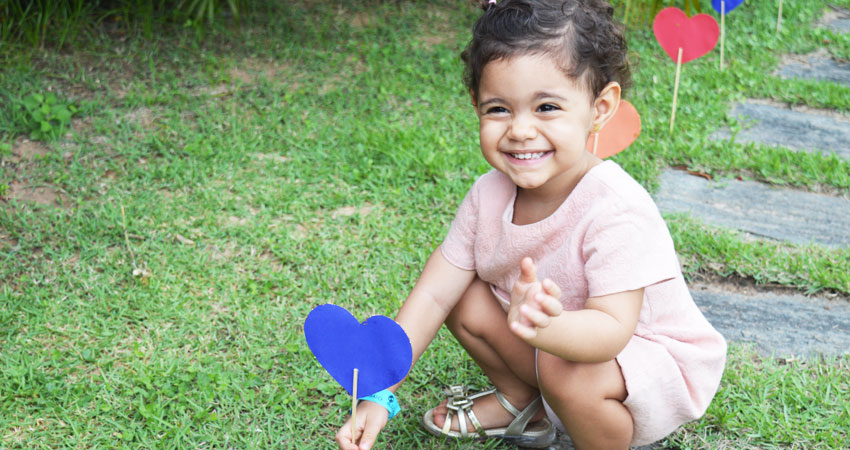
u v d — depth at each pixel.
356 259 2.91
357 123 3.84
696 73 4.44
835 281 2.79
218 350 2.48
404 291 2.75
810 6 5.57
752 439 2.14
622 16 4.97
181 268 2.85
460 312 2.05
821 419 2.19
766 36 5.01
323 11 5.07
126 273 2.81
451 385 2.33
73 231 3.02
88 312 2.62
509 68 1.67
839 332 2.60
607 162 1.83
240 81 4.19
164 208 3.18
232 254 2.94
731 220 3.24
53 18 4.57
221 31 4.70
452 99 4.13
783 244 3.06
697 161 3.62
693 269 2.89
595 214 1.75
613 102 1.83
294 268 2.88
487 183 1.98
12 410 2.23
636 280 1.72
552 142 1.72
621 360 1.80
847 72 4.66
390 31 4.84
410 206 3.24
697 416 1.93
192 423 2.19
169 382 2.32
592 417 1.81
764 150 3.68
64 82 4.10
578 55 1.68
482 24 1.72
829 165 3.57
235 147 3.62
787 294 2.79
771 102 4.26
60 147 3.59
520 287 1.54
